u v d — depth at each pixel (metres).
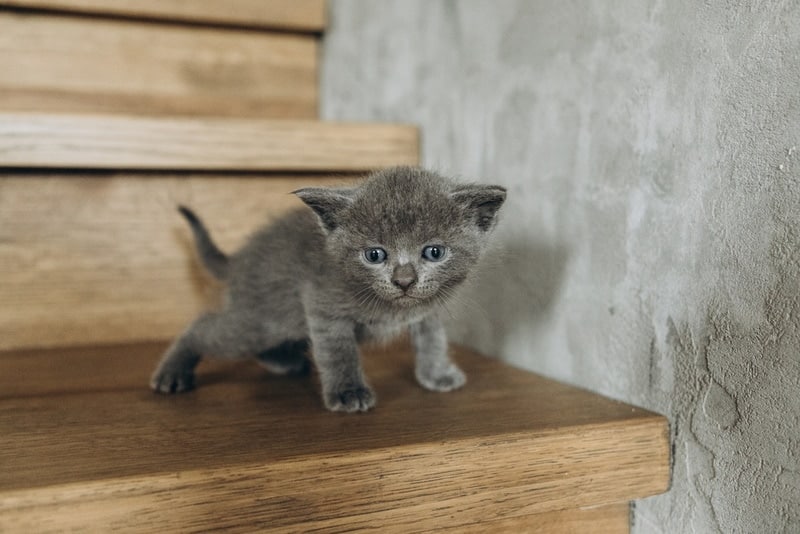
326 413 0.42
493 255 0.49
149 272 0.57
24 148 0.51
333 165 0.56
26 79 0.61
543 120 0.46
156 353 0.54
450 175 0.50
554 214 0.46
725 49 0.36
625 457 0.39
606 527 0.41
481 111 0.51
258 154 0.55
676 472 0.39
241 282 0.49
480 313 0.53
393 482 0.36
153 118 0.53
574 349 0.45
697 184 0.38
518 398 0.43
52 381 0.48
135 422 0.40
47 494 0.33
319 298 0.44
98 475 0.34
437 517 0.37
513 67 0.48
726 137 0.36
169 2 0.63
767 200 0.35
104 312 0.56
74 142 0.51
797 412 0.34
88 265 0.56
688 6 0.38
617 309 0.42
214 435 0.38
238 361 0.53
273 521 0.35
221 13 0.65
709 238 0.37
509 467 0.38
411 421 0.40
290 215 0.50
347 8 0.67
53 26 0.62
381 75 0.62
